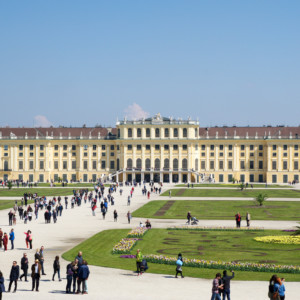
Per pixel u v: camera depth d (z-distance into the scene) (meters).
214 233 71.12
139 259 46.75
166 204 116.38
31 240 58.88
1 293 36.47
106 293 39.19
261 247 59.69
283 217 90.56
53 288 41.09
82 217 92.62
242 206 110.06
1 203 117.38
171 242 63.22
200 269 48.12
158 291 39.75
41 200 111.06
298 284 42.44
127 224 82.06
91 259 52.62
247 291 39.91
